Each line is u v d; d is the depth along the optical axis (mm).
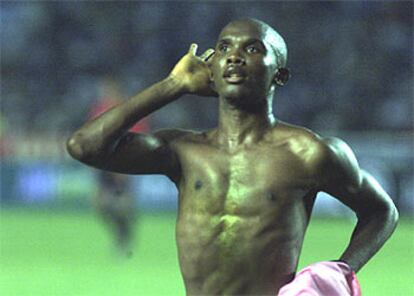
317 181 11266
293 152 11211
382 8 65875
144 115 11523
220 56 11125
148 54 65875
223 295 11258
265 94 11211
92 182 55781
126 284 28031
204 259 11297
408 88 63719
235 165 11266
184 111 60562
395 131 61406
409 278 29609
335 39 65312
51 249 37656
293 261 11297
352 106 63031
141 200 55250
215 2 66438
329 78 64062
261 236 11141
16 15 67562
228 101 11227
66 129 62750
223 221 11234
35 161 57656
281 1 66062
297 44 65062
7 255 35438
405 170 53906
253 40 11062
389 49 64938
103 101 35625
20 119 63500
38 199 57594
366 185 11688
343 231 46125
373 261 34094
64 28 66875
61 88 65312
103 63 65812
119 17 66812
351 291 11258
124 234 35625
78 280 28922
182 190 11578
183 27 66312
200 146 11500
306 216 11445
